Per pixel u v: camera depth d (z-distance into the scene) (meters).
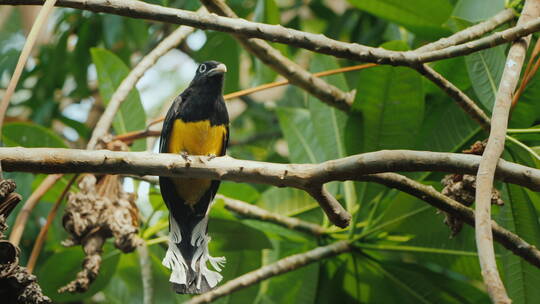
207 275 8.03
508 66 8.00
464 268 10.30
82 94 15.11
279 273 9.97
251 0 13.61
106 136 9.70
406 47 9.31
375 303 10.75
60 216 12.71
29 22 16.00
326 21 16.11
